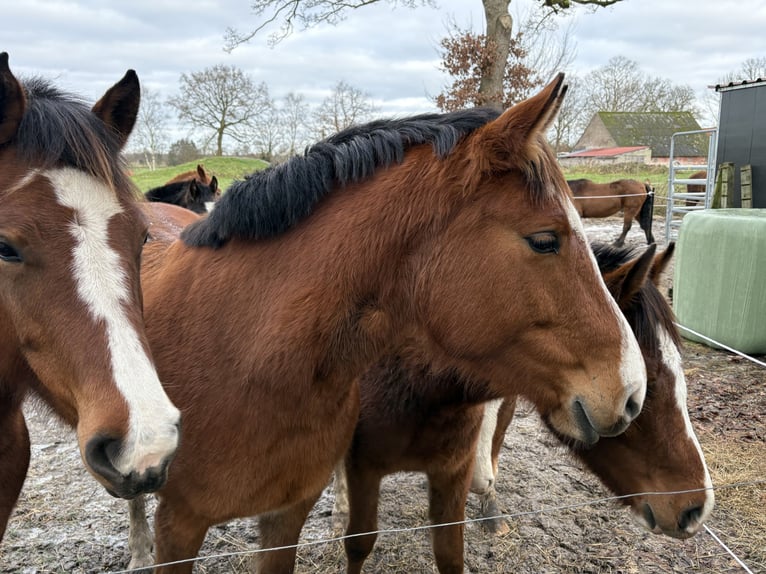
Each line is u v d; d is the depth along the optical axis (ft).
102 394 4.63
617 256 7.98
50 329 4.86
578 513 11.31
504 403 9.94
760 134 29.12
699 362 18.98
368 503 8.23
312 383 6.04
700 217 20.47
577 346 5.69
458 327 5.89
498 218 5.61
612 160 125.18
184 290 6.79
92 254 4.88
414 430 7.70
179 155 114.83
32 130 5.00
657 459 7.46
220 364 6.23
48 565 9.55
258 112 106.22
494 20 35.86
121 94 5.88
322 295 5.91
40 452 13.23
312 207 6.16
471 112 6.16
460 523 8.21
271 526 7.38
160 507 6.66
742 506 11.31
